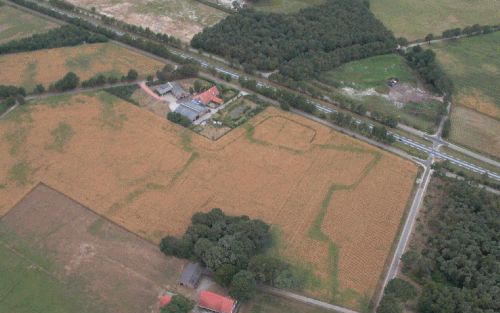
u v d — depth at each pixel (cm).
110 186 13762
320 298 11150
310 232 12619
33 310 10750
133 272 11562
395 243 12494
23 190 13588
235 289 10531
